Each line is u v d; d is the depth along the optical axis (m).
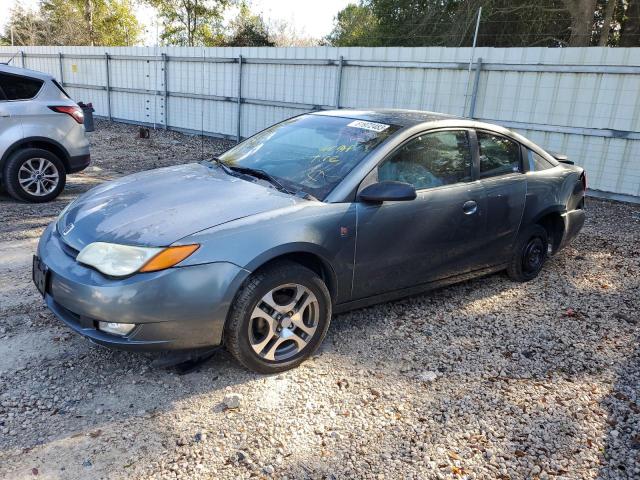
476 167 4.31
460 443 2.79
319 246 3.31
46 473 2.43
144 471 2.48
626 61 8.86
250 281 3.08
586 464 2.69
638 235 7.23
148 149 12.73
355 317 4.16
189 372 3.26
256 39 32.38
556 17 19.78
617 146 9.21
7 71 6.80
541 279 5.25
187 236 2.96
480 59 10.29
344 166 3.67
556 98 9.65
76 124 7.33
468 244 4.26
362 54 11.97
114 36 41.81
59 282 3.01
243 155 4.27
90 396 3.00
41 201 7.22
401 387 3.26
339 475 2.53
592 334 4.12
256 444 2.69
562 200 5.06
